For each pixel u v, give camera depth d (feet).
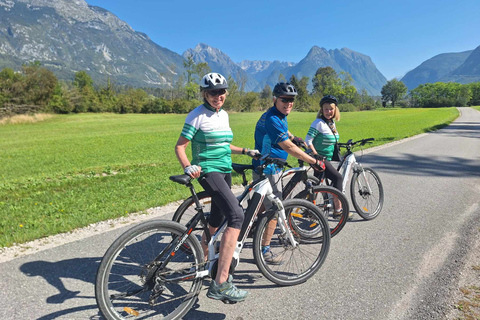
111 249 7.57
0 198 21.11
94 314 8.61
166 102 234.79
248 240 13.58
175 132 86.02
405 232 14.28
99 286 7.52
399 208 17.66
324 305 9.09
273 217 10.52
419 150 40.22
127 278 8.94
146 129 99.86
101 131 94.02
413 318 8.41
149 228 7.97
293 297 9.52
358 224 15.33
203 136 8.87
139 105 229.66
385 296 9.45
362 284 10.15
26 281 10.18
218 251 9.21
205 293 9.88
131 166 34.27
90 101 217.15
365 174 15.84
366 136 57.88
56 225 14.92
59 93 188.55
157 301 8.73
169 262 8.51
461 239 13.32
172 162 36.35
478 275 10.40
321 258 10.65
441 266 11.11
